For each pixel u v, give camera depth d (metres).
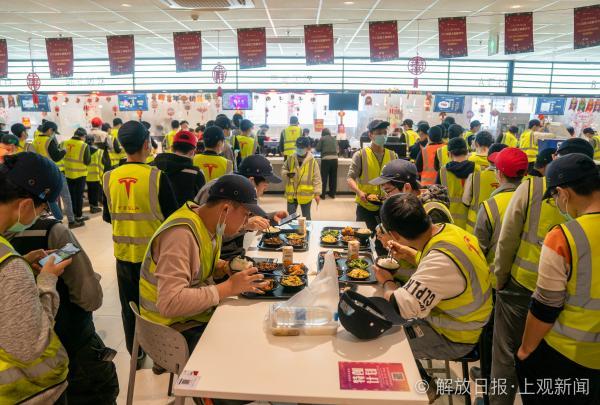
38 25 7.59
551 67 11.41
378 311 1.68
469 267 1.69
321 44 6.15
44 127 5.90
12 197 1.32
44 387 1.38
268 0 5.98
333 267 1.87
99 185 7.10
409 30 7.96
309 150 4.77
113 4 6.21
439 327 1.82
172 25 7.66
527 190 2.00
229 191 1.77
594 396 1.54
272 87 11.48
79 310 1.75
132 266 2.61
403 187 2.56
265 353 1.53
